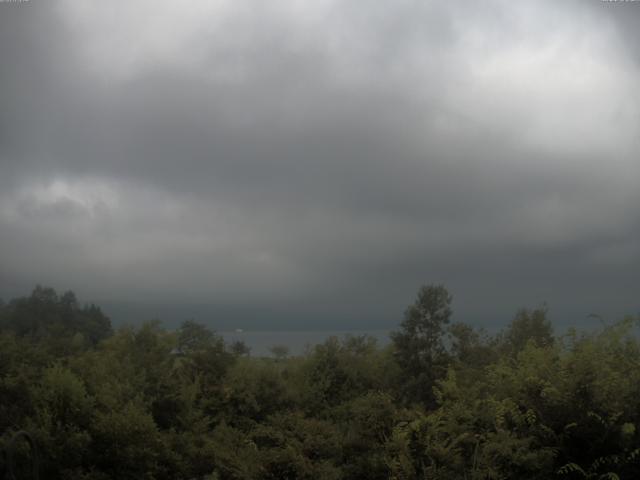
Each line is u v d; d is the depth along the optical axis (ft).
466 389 27.55
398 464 23.90
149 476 25.70
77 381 26.37
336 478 24.20
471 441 24.35
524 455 21.90
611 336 25.22
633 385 22.66
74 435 24.06
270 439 28.17
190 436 30.14
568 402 22.40
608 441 21.81
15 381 27.04
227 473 26.09
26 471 22.76
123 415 26.27
